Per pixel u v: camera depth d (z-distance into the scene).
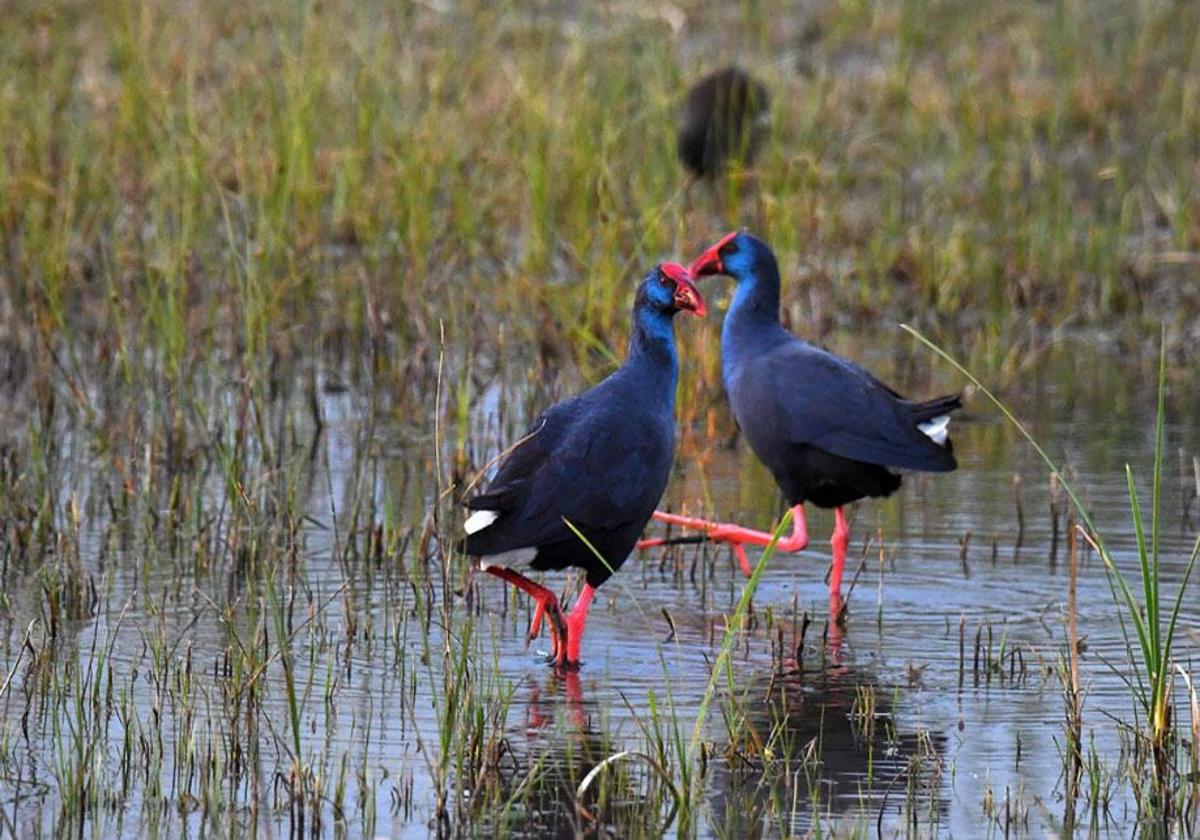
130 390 13.60
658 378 10.19
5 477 12.51
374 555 11.55
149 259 16.30
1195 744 8.23
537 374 14.78
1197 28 23.25
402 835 7.71
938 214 19.22
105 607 10.59
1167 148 20.69
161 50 19.83
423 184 17.12
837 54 23.03
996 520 12.32
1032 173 20.38
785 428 11.38
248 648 9.77
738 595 11.11
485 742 8.50
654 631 10.41
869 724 8.93
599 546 9.84
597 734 8.80
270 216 16.17
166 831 7.77
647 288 10.15
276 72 19.66
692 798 8.01
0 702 9.15
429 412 14.85
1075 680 8.47
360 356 16.02
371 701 9.18
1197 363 16.33
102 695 9.19
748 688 9.41
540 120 18.28
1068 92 21.20
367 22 21.08
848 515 12.55
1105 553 8.44
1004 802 8.03
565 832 7.75
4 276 16.50
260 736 8.70
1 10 21.42
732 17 23.48
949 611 10.69
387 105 18.27
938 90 21.77
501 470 9.84
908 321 17.48
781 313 16.30
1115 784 8.26
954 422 14.82
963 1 24.23
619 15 22.67
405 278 16.30
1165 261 18.64
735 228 17.14
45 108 18.55
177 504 12.45
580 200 16.83
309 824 7.84
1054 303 17.81
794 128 20.52
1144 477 13.12
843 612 10.56
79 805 7.92
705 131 18.89
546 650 10.05
